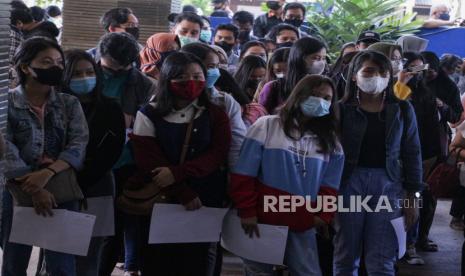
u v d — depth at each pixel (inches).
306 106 130.9
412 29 327.3
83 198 138.6
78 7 275.9
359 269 161.2
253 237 133.4
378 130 145.8
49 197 128.5
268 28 321.7
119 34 160.4
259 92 180.5
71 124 135.0
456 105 217.6
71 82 140.0
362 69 142.9
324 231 145.4
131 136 135.3
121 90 161.8
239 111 143.3
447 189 170.4
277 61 182.1
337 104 138.0
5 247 141.9
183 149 131.6
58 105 134.3
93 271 147.9
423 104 191.8
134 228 174.6
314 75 133.4
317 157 133.1
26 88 132.3
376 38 212.5
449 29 326.0
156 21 279.1
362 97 147.2
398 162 147.0
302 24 320.8
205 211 133.7
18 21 237.3
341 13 327.3
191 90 129.0
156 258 135.9
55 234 130.4
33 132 131.3
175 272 136.5
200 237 133.8
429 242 224.4
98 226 145.6
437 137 193.0
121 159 154.9
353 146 145.4
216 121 133.8
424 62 207.3
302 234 134.5
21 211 129.9
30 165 131.5
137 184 134.3
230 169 138.4
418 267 207.9
